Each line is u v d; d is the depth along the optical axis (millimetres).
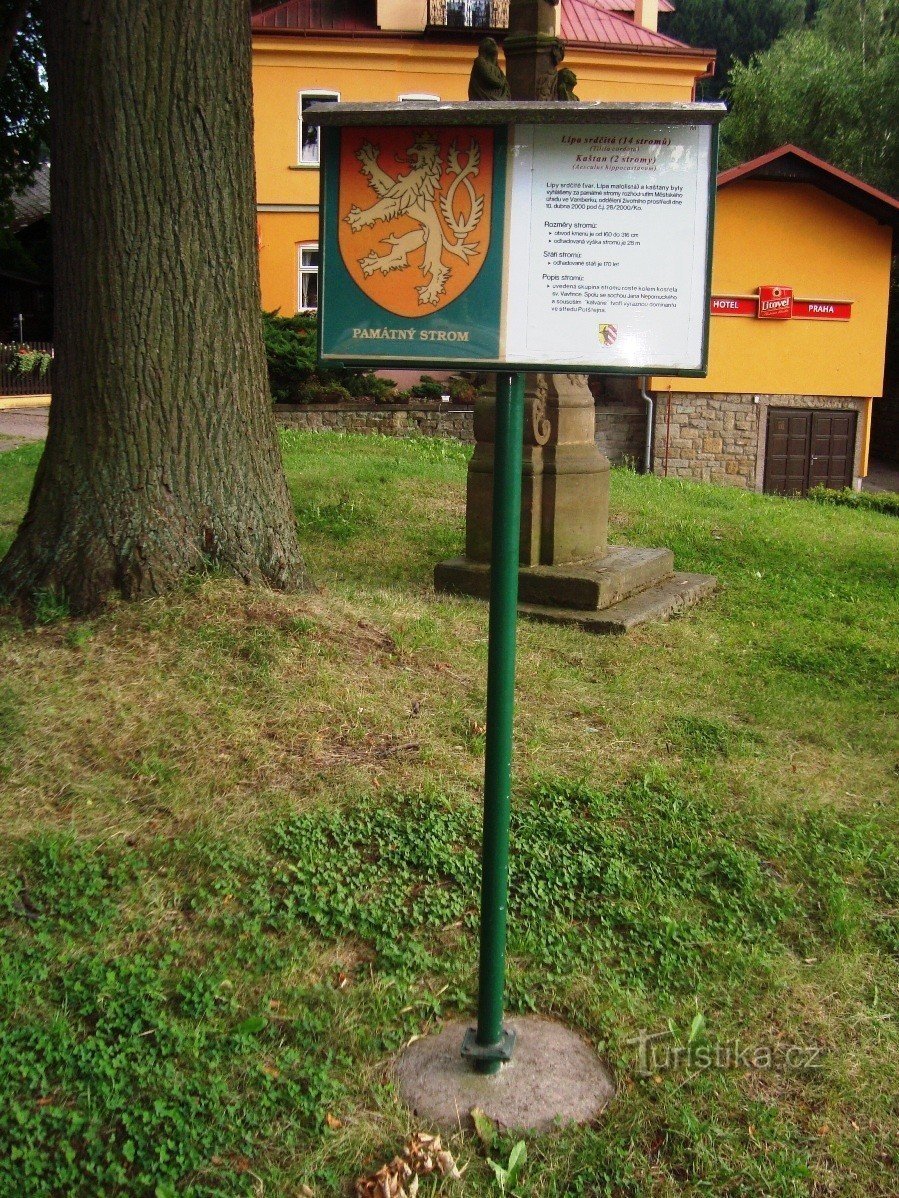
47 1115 2742
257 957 3404
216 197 5375
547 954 3490
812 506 13570
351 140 2705
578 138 2605
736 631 6875
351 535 8750
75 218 5215
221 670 4895
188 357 5375
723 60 45156
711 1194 2637
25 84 18062
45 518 5387
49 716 4504
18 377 25297
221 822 4023
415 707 4996
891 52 32125
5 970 3252
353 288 2744
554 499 7051
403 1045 3109
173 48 5180
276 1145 2723
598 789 4473
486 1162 2699
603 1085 2975
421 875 3846
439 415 18984
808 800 4543
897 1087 3004
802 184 20312
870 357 21078
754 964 3482
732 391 20953
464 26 20875
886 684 6039
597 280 2637
